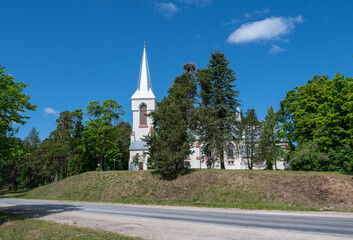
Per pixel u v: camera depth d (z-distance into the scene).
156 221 14.97
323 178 25.89
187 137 36.16
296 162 33.06
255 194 26.17
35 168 61.59
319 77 41.78
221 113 40.69
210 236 10.78
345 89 30.17
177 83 44.44
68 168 66.06
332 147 31.84
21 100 19.69
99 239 10.20
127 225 13.77
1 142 19.83
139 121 62.56
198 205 24.92
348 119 27.19
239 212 19.27
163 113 38.69
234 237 10.47
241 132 39.25
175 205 25.75
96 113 50.72
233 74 41.41
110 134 51.16
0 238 11.34
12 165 67.12
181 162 35.47
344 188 23.31
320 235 10.45
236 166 51.53
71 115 54.88
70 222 15.09
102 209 22.47
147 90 63.88
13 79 19.66
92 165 61.03
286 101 44.09
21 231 12.41
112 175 39.75
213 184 30.44
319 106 34.34
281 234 10.75
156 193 31.81
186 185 31.84
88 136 50.47
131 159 59.34
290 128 41.69
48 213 19.78
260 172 30.73
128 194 33.09
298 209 20.30
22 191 61.66
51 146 53.34
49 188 44.41
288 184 26.45
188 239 10.38
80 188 38.34
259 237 10.34
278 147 37.66
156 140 35.16
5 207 25.66
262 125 37.16
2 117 19.17
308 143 33.44
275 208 21.20
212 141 37.62
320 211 19.47
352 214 17.47
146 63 66.56
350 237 10.04
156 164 34.66
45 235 11.23
